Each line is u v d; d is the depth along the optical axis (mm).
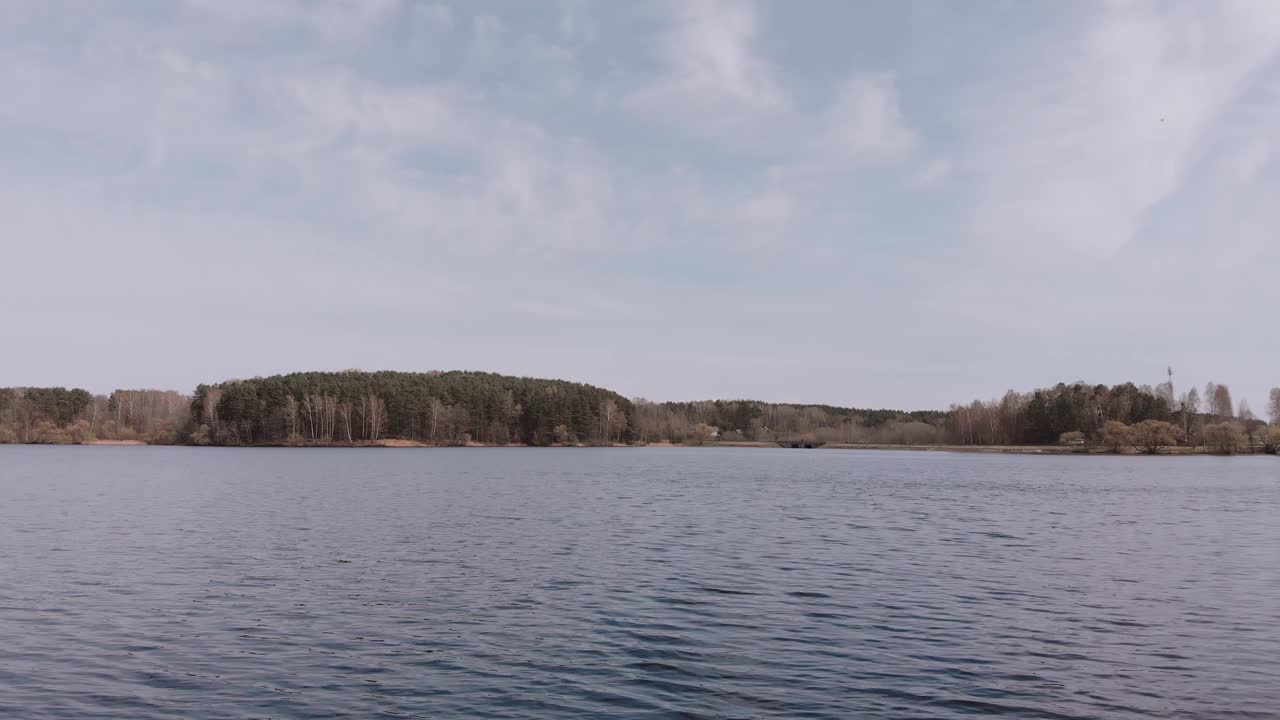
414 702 19078
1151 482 113875
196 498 73938
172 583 32750
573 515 60938
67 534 47750
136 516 57906
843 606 29312
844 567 37750
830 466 174125
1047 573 36625
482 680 20672
